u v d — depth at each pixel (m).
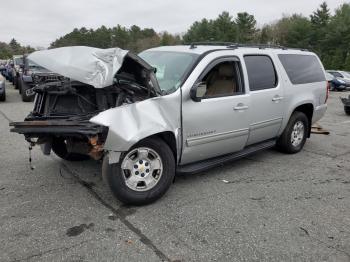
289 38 64.19
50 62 4.25
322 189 5.19
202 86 4.56
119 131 3.98
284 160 6.51
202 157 5.06
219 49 5.25
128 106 4.15
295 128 6.77
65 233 3.76
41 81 5.18
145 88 4.41
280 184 5.31
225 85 5.23
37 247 3.50
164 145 4.45
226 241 3.70
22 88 13.66
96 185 5.00
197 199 4.66
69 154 5.74
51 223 3.95
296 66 6.69
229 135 5.23
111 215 4.16
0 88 13.60
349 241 3.78
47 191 4.78
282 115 6.29
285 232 3.92
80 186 4.96
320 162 6.48
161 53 5.50
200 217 4.18
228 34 63.44
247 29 66.94
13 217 4.07
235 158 5.50
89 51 4.23
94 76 4.04
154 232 3.83
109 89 4.43
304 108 7.05
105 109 4.48
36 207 4.32
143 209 4.34
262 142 6.22
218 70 5.17
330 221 4.21
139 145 4.27
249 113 5.48
